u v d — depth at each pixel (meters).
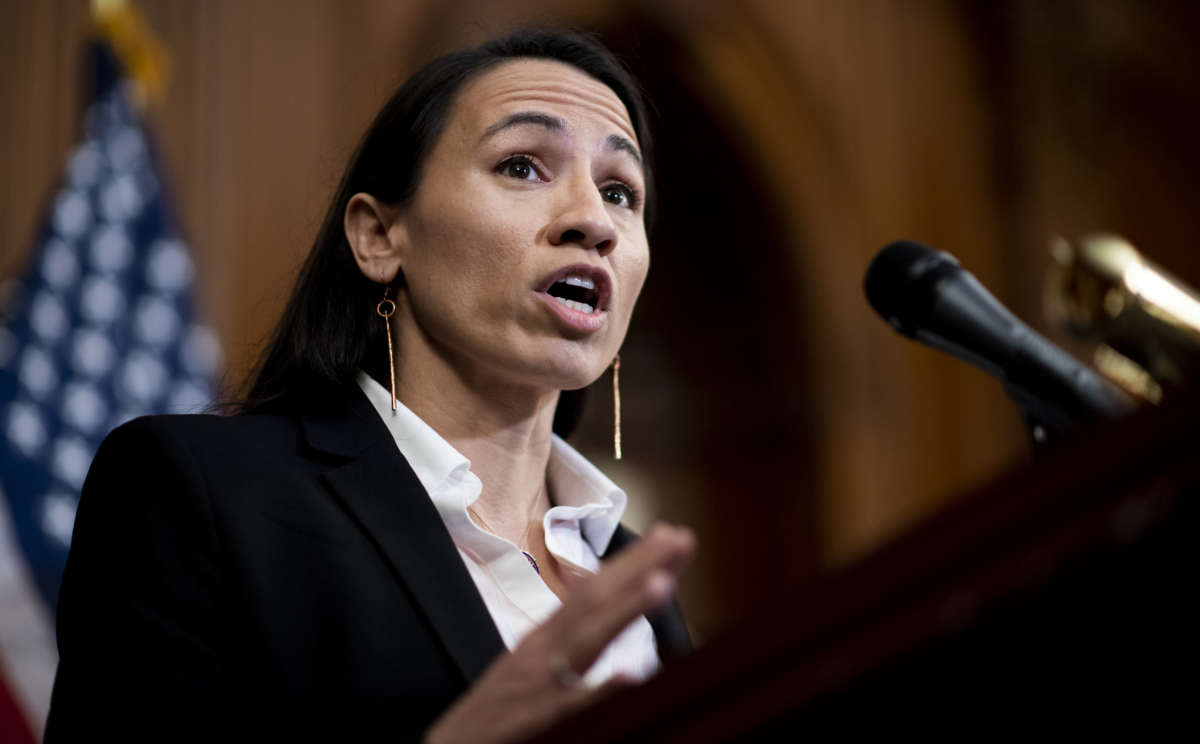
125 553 4.81
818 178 31.00
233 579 4.76
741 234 32.25
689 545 2.96
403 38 24.05
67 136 19.47
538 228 5.72
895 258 4.78
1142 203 32.81
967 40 32.53
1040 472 2.31
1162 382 4.41
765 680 2.34
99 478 5.14
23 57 19.50
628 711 2.40
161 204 16.75
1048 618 2.28
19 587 13.44
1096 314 4.48
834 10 31.33
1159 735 2.35
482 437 5.91
